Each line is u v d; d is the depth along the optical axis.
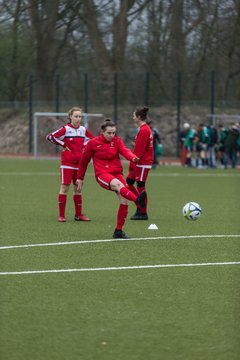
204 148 84.62
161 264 23.64
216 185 58.00
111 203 42.81
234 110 110.81
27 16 121.75
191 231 31.20
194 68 119.62
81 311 17.95
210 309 18.17
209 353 15.02
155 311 17.98
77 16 116.88
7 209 39.56
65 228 31.94
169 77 118.69
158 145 88.38
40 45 122.31
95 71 127.81
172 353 15.02
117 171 29.23
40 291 19.94
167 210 39.50
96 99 118.06
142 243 27.84
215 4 117.19
